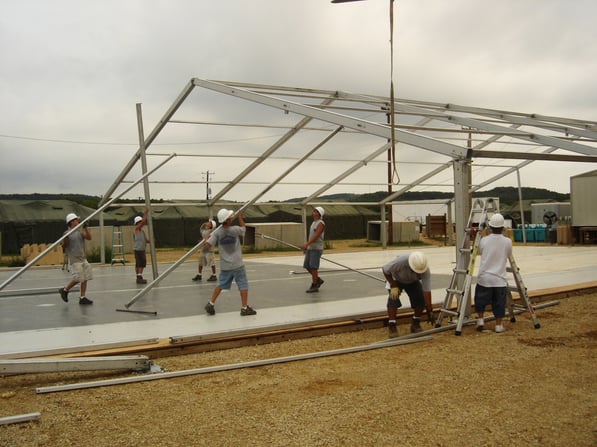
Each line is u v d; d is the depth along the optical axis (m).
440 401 5.13
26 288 13.02
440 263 18.23
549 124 16.23
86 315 9.11
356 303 9.98
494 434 4.33
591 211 26.42
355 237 40.03
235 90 12.85
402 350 7.16
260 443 4.25
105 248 22.12
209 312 8.91
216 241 8.89
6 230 29.14
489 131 14.66
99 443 4.29
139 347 6.82
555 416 4.70
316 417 4.78
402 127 13.88
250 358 6.84
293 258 21.64
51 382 5.93
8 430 4.56
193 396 5.41
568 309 9.88
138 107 13.48
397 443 4.19
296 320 8.32
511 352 6.90
